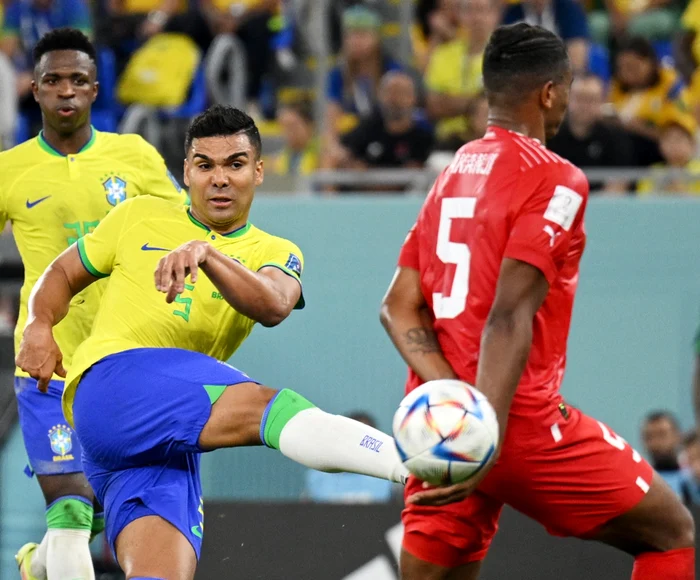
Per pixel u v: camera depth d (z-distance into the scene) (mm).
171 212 13836
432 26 36781
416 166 32719
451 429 11500
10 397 25828
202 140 13406
